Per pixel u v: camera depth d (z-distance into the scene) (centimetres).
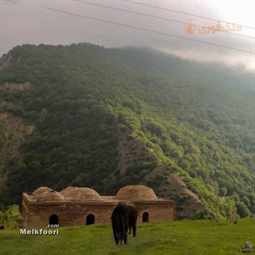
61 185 9906
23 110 14125
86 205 4112
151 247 2333
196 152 10881
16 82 15975
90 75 16050
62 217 4028
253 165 12712
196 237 2655
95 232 3136
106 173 9494
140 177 8731
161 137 10975
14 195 10500
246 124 16112
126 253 2230
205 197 8150
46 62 17500
